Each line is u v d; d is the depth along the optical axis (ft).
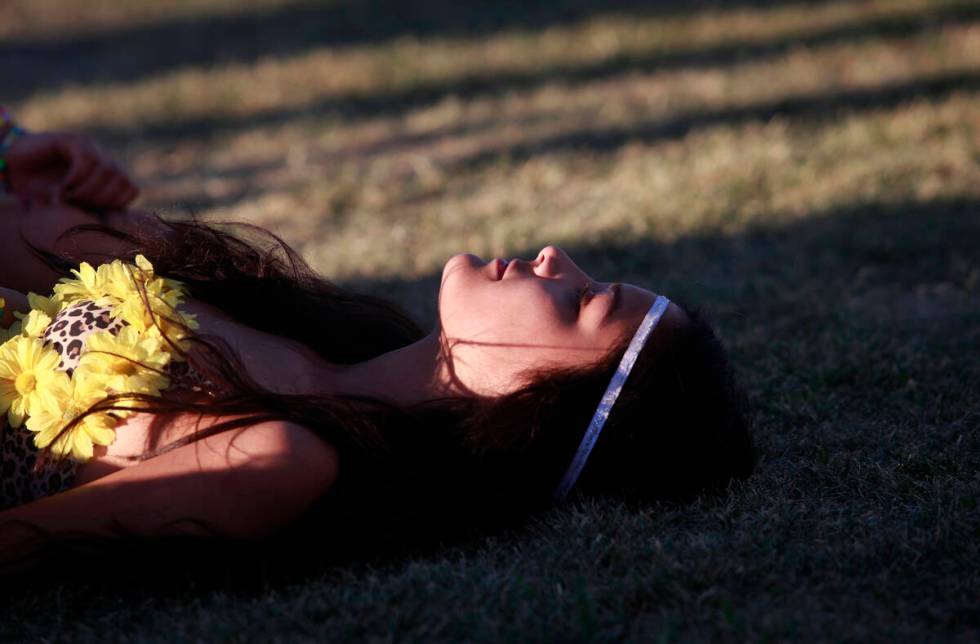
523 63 27.27
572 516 7.80
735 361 11.27
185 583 7.22
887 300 12.93
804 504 8.00
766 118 21.34
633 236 15.35
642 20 30.91
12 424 7.44
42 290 9.72
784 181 17.30
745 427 8.38
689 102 22.99
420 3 35.19
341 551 7.51
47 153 11.18
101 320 7.73
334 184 18.84
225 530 7.13
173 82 27.55
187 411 7.37
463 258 8.37
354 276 14.37
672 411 8.02
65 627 6.88
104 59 31.37
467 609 6.59
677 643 6.17
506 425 7.82
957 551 7.17
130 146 22.85
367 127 23.04
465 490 7.86
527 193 17.92
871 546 7.20
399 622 6.50
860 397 10.32
